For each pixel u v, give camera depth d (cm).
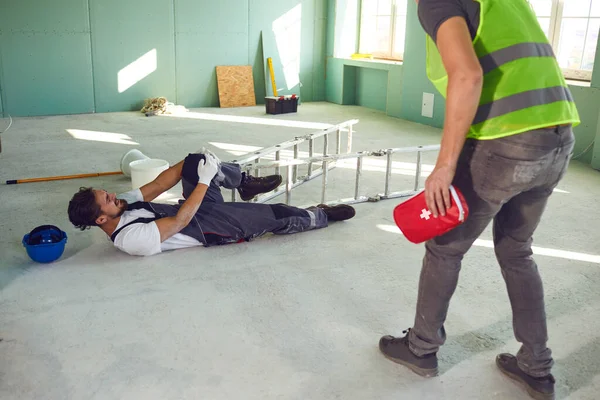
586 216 364
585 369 198
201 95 850
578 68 560
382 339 206
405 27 745
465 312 236
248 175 322
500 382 191
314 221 320
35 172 456
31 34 729
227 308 237
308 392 184
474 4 148
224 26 838
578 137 527
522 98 148
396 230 330
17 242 306
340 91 895
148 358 201
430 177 154
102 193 271
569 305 245
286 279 264
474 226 166
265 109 823
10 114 741
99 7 757
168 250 293
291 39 890
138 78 802
